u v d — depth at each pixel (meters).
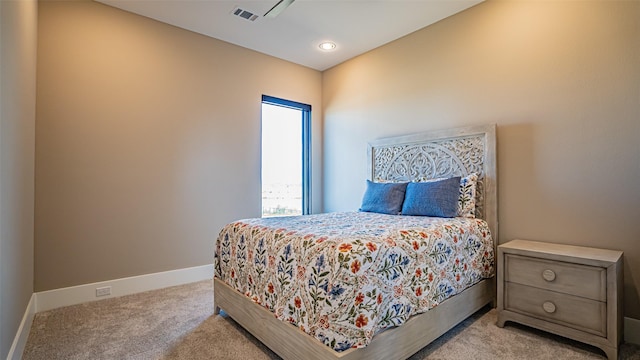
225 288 2.26
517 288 2.08
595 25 2.12
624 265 1.99
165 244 3.03
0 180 1.39
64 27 2.54
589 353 1.81
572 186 2.21
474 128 2.71
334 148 4.14
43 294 2.42
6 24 1.48
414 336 1.70
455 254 2.05
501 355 1.78
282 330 1.67
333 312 1.40
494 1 2.63
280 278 1.72
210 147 3.33
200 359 1.76
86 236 2.62
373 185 3.19
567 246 2.15
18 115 1.80
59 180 2.50
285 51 3.71
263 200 3.81
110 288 2.71
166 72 3.05
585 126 2.16
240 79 3.56
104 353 1.81
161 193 3.01
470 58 2.78
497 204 2.57
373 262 1.51
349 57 3.88
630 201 1.98
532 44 2.41
